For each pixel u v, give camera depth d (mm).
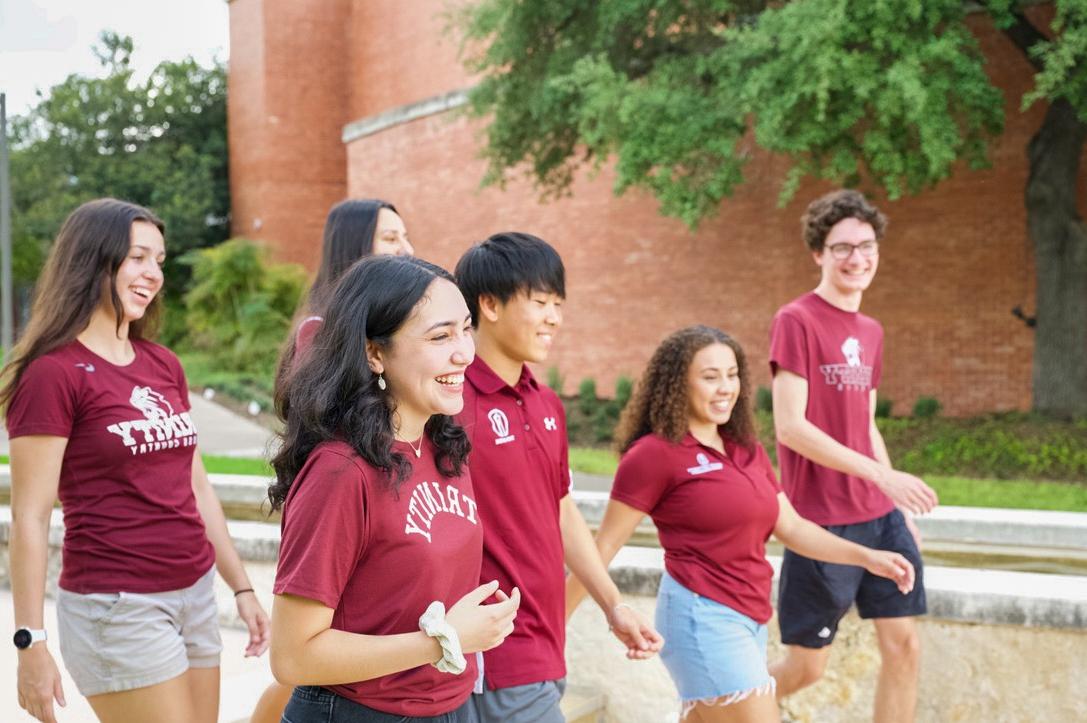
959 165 13875
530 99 13984
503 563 2561
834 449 3463
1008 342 13562
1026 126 13375
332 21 27250
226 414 19031
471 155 19500
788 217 15211
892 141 10891
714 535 3066
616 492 3168
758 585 3133
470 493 2033
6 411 2578
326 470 1773
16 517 2514
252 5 27266
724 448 3195
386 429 1814
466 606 1852
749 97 10867
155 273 2748
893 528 3607
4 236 20172
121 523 2623
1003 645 3520
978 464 11578
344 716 1878
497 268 2668
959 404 13898
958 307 13922
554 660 2627
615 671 4031
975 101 10445
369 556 1825
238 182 28641
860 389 3734
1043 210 12578
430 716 1933
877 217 3693
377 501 1803
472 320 2736
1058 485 10414
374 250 3211
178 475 2758
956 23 10688
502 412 2635
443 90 22750
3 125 20266
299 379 1871
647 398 3168
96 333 2686
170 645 2668
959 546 4723
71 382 2566
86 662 2615
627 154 11867
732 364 3113
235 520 5633
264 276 24250
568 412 16922
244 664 4258
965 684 3582
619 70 13727
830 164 11086
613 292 17172
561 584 2701
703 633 3049
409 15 23875
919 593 3545
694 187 12188
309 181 27328
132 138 30734
